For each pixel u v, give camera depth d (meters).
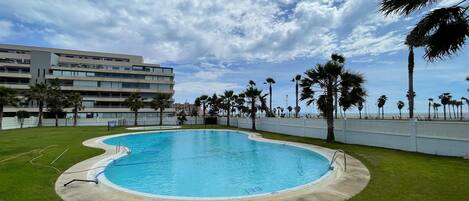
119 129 36.28
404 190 7.71
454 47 5.85
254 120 35.00
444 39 5.75
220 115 55.97
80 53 70.50
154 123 53.94
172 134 32.16
